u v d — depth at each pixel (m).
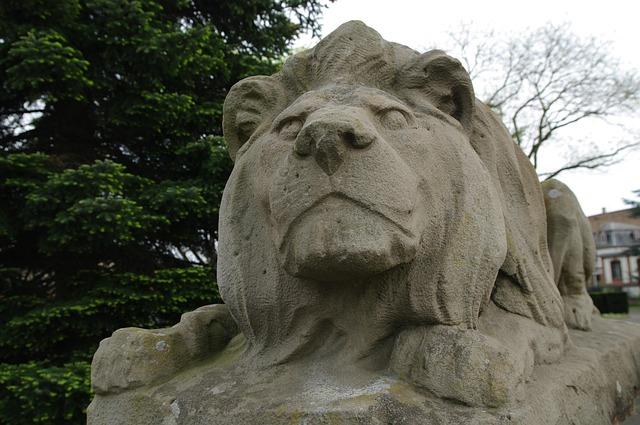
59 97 3.21
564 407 1.03
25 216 2.96
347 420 0.80
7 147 3.69
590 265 1.98
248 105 1.19
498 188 1.27
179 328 1.18
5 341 2.92
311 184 0.88
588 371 1.23
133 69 3.39
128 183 3.14
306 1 4.26
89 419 1.07
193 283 3.29
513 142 1.54
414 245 0.90
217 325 1.25
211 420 0.88
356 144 0.88
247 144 1.16
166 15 3.81
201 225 3.56
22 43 2.83
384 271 0.94
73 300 3.09
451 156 1.04
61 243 2.92
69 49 2.90
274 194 0.92
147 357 1.08
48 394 2.67
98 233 2.88
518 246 1.30
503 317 1.20
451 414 0.83
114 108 3.40
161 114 3.36
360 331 0.99
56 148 3.66
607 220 29.77
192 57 3.33
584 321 1.76
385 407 0.82
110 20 3.20
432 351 0.90
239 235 1.09
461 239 1.00
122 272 3.37
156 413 0.97
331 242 0.85
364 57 1.13
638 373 1.69
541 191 1.58
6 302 3.03
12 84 2.95
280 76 1.22
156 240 3.55
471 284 1.00
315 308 1.00
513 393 0.86
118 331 1.12
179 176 3.71
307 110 1.01
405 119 1.03
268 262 1.04
